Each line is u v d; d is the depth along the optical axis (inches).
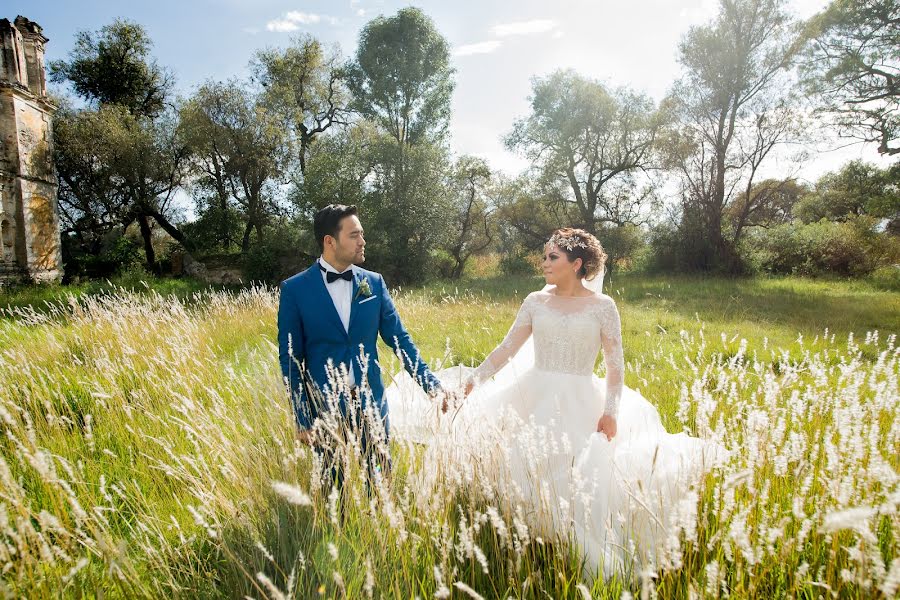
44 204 791.7
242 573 76.1
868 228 906.1
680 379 185.0
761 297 550.0
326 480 90.7
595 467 96.2
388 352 245.8
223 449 100.3
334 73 1160.8
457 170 1138.0
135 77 1167.6
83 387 163.3
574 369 115.4
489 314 361.4
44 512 66.3
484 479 78.3
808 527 65.9
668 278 901.8
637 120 1006.4
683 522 61.0
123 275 864.9
